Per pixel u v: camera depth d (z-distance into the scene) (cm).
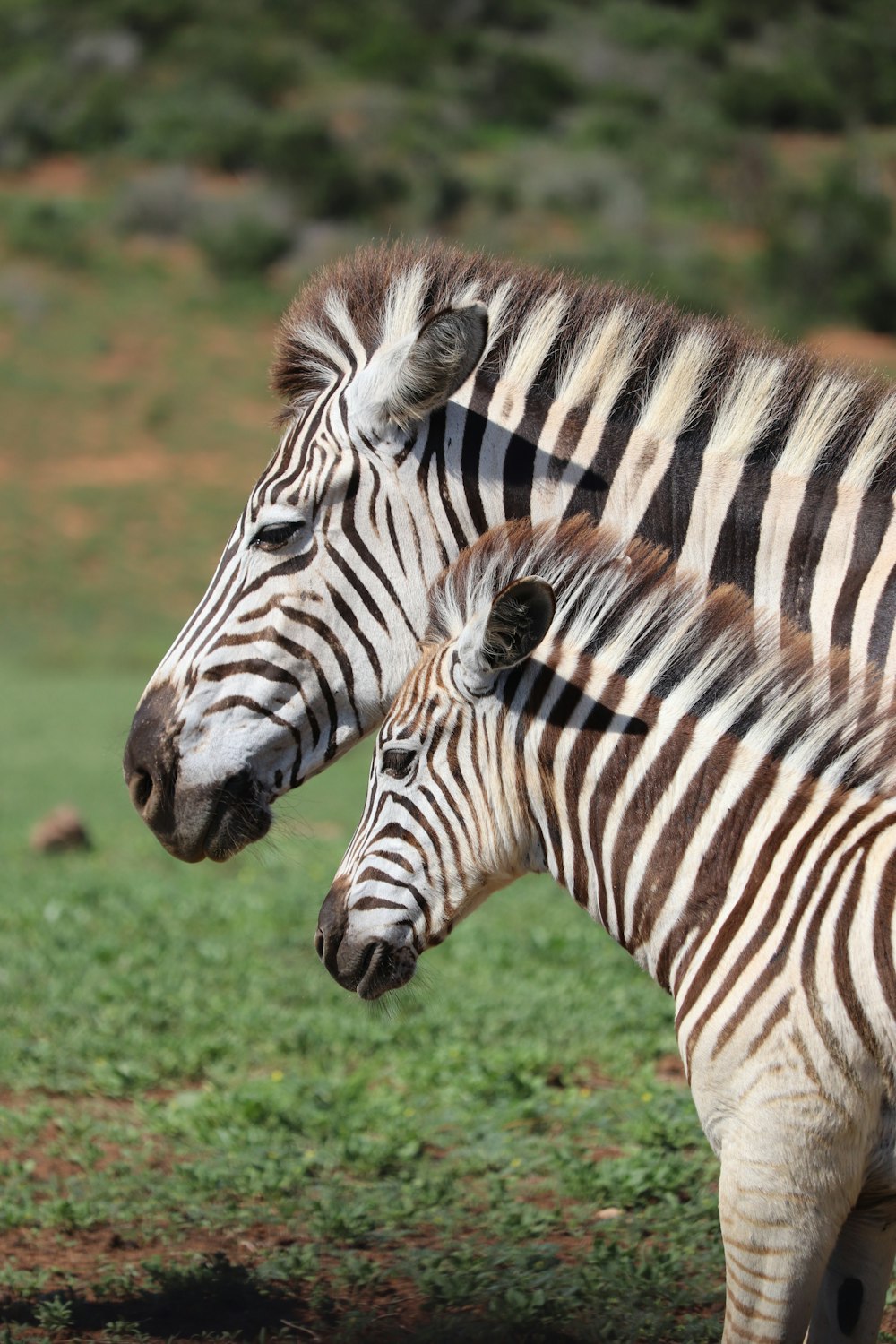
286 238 9762
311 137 10681
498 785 744
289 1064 1470
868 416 907
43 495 7119
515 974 1764
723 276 9481
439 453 945
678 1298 917
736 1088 659
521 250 9569
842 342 8781
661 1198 1101
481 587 747
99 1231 1082
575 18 14450
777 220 10119
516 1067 1376
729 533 905
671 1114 1239
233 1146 1223
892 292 9181
